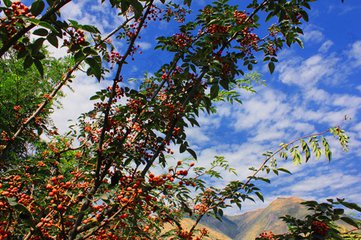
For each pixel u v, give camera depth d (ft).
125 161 14.74
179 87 16.65
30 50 7.84
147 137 16.06
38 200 11.66
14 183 12.61
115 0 7.43
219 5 15.76
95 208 11.46
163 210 13.03
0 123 9.57
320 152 12.47
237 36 15.72
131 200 10.48
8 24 7.72
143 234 11.39
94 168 15.97
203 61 14.62
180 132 15.35
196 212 15.06
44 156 19.44
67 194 11.12
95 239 12.51
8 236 10.67
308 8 14.16
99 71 8.11
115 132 15.85
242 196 14.17
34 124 20.03
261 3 14.84
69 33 7.88
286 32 15.64
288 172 13.34
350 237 9.78
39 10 7.41
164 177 10.95
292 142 13.48
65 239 11.32
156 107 14.99
